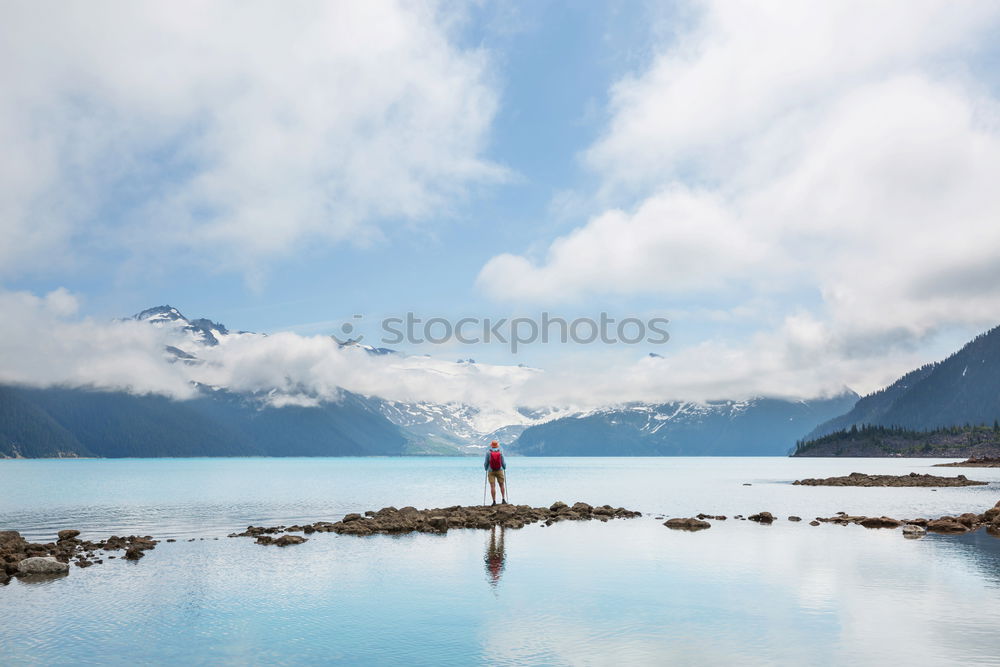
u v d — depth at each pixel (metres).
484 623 16.39
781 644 14.56
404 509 41.66
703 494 70.94
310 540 31.88
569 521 40.38
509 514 41.59
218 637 15.37
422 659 13.70
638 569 23.42
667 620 16.59
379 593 19.72
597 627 15.94
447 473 162.12
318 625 16.27
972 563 24.55
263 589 20.44
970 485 99.50
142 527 38.69
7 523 41.44
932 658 13.59
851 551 27.58
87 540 32.50
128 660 13.75
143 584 21.33
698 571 23.06
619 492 74.25
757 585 20.61
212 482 109.38
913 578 21.73
